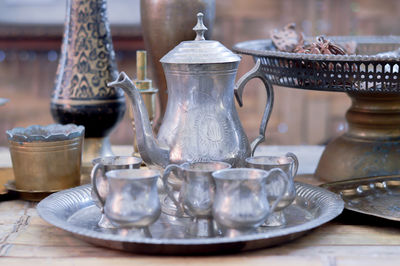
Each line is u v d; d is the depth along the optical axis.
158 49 1.00
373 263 0.66
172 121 0.78
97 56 1.02
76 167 0.91
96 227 0.75
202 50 0.75
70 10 1.02
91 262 0.66
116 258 0.67
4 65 2.04
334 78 0.83
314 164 1.14
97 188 0.74
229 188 0.66
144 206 0.67
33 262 0.66
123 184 0.67
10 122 2.11
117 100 1.03
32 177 0.88
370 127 0.99
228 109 0.78
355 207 0.81
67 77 1.02
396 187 0.90
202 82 0.75
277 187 0.72
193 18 0.97
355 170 0.97
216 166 0.73
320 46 0.93
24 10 1.96
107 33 1.04
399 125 0.99
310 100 2.14
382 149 0.97
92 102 1.01
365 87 0.82
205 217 0.70
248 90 2.13
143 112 0.76
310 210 0.81
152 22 0.98
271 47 1.14
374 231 0.77
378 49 1.19
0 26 1.96
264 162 0.77
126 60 2.00
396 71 0.85
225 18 2.08
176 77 0.76
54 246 0.71
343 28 2.04
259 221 0.66
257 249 0.69
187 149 0.76
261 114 2.15
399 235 0.75
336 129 2.13
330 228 0.77
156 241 0.64
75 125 0.95
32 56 2.04
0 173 1.01
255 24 2.08
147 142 0.76
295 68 0.87
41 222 0.80
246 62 2.06
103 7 1.03
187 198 0.70
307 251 0.69
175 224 0.76
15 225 0.78
